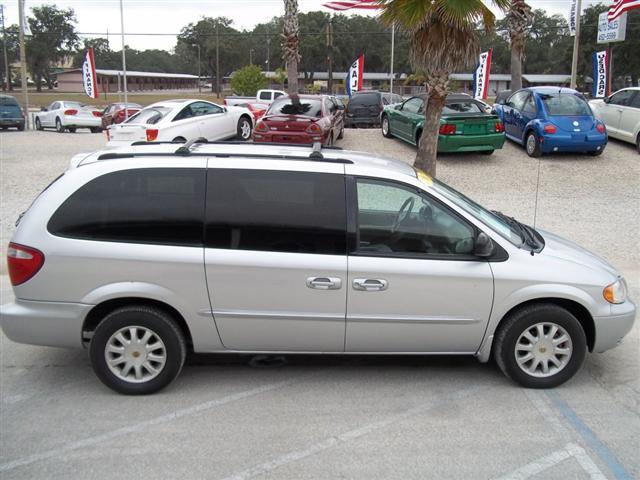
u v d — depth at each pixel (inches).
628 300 183.5
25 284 168.4
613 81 2561.5
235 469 138.2
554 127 544.1
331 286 168.6
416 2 374.0
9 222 378.3
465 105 567.8
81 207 169.2
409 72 3341.5
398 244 172.2
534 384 178.4
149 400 172.2
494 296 172.1
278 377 187.8
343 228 170.1
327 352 176.9
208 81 5022.1
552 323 175.2
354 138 668.1
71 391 178.5
